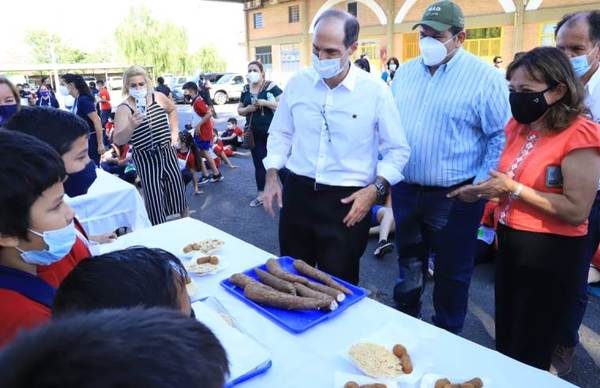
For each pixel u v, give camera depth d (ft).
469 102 7.50
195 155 20.75
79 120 5.27
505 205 6.23
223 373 1.56
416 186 8.30
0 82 11.36
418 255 8.73
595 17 6.96
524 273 6.03
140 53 143.33
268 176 7.64
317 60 6.56
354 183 7.09
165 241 7.21
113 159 20.90
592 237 7.14
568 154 5.50
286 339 4.47
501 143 7.55
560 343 7.63
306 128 7.17
